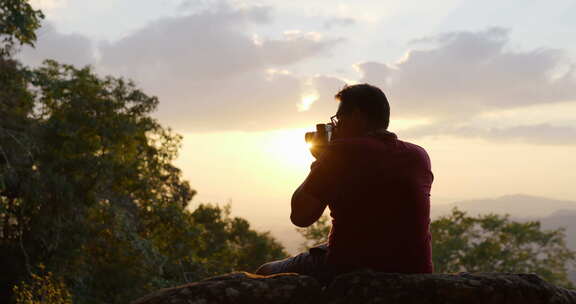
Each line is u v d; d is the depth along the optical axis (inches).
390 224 87.9
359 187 87.6
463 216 1537.9
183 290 78.8
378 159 87.6
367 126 92.9
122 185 984.3
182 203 1144.2
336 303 81.7
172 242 1045.8
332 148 88.2
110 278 883.4
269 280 82.8
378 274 83.4
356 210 88.5
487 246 1432.1
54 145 840.9
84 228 840.3
